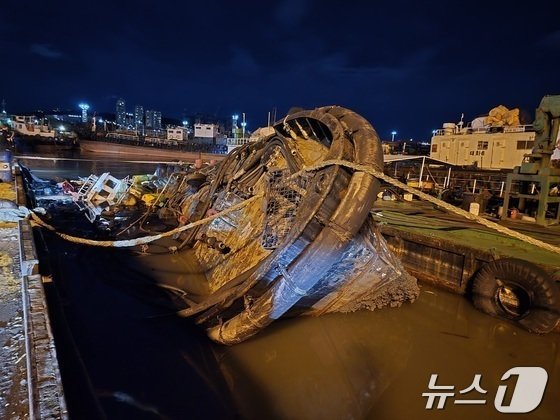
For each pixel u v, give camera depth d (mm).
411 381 5328
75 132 73000
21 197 9773
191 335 5426
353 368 5469
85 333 5172
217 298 5055
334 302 6133
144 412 3848
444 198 15469
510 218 11914
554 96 10656
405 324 6996
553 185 13484
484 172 19266
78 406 3102
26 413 2418
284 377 5035
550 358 6188
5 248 5766
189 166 16562
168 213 11844
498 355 6195
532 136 21266
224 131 98375
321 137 6141
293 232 4324
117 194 12469
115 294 6453
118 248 8836
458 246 8297
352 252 5156
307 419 4379
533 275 6688
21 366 2896
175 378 4469
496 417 4672
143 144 70688
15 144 53750
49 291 4629
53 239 9516
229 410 4148
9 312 3730
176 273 7383
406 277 6508
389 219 11562
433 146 26297
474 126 25125
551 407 4945
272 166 6789
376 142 4766
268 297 4602
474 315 7504
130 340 5113
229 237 7000
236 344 5289
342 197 4500
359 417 4516
